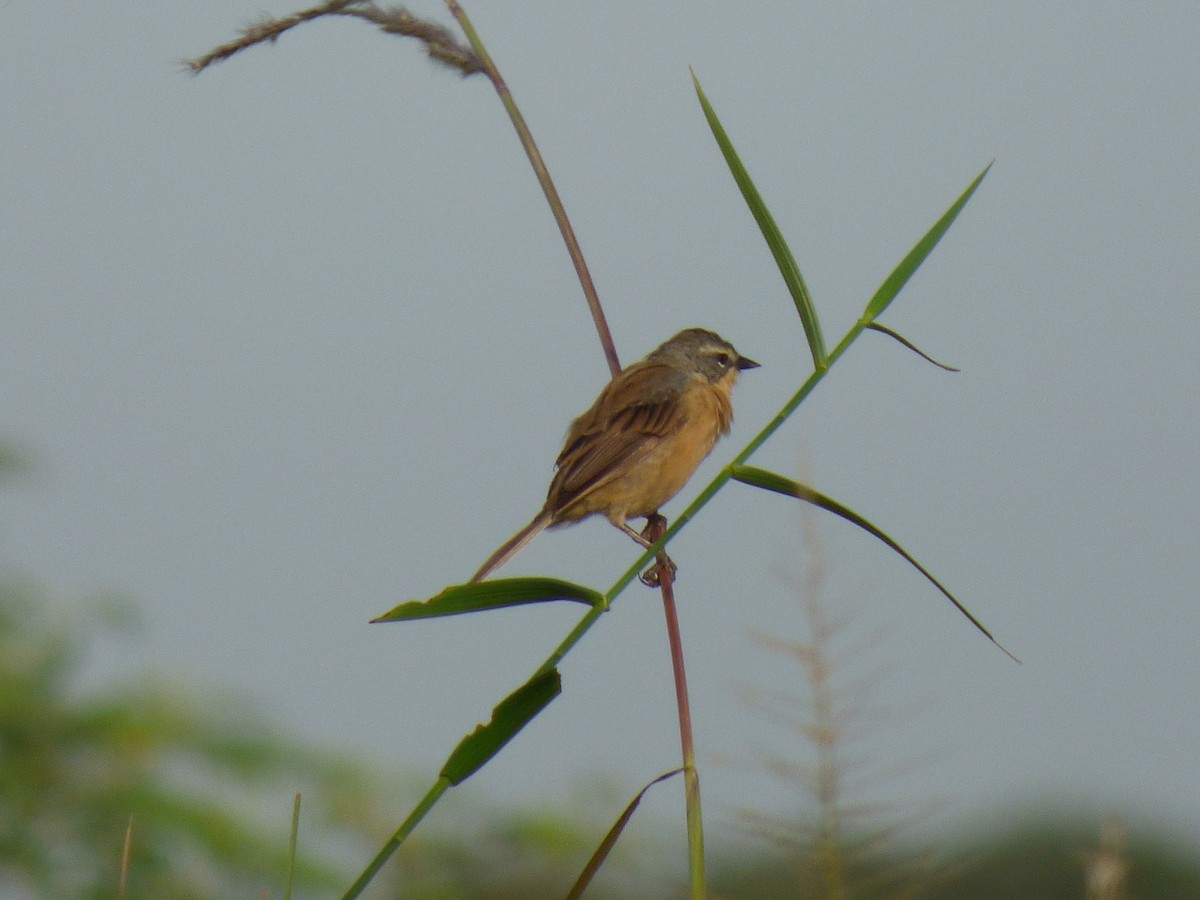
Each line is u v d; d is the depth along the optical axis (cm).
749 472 593
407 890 1202
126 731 1180
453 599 575
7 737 1171
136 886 1131
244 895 1148
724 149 627
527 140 792
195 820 1143
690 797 587
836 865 489
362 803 1218
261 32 700
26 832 1139
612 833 582
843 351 615
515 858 1229
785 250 617
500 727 566
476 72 778
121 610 1285
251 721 1238
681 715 616
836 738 498
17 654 1213
